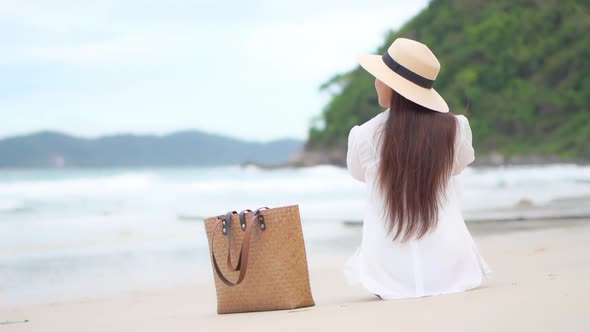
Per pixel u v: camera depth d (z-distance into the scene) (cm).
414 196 405
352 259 429
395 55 417
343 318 339
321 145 11181
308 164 11100
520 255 680
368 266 418
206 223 427
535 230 970
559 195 1772
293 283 408
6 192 2783
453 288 406
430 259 409
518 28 9775
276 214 407
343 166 10725
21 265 835
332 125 11094
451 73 9850
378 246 416
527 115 9269
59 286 687
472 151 418
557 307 310
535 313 302
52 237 1136
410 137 409
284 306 409
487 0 10369
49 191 2828
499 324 289
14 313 528
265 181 3578
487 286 423
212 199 2242
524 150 8950
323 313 365
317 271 695
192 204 2030
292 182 3388
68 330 427
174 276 740
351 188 2733
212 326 362
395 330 296
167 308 522
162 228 1262
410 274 409
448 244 410
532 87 9431
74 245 1025
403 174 407
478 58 9806
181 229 1236
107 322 455
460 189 424
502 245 806
